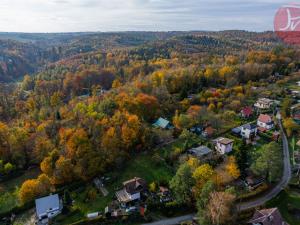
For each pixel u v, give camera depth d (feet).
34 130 352.90
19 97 547.90
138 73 636.07
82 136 290.35
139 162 291.79
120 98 383.65
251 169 249.14
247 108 383.24
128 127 308.40
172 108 391.86
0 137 318.45
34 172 303.07
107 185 262.06
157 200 231.71
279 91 451.12
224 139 300.40
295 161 281.54
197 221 207.82
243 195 226.38
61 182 269.85
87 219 216.74
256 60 628.69
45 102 483.10
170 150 304.30
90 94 538.88
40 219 229.45
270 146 247.91
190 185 222.48
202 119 352.08
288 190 237.86
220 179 225.76
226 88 467.11
